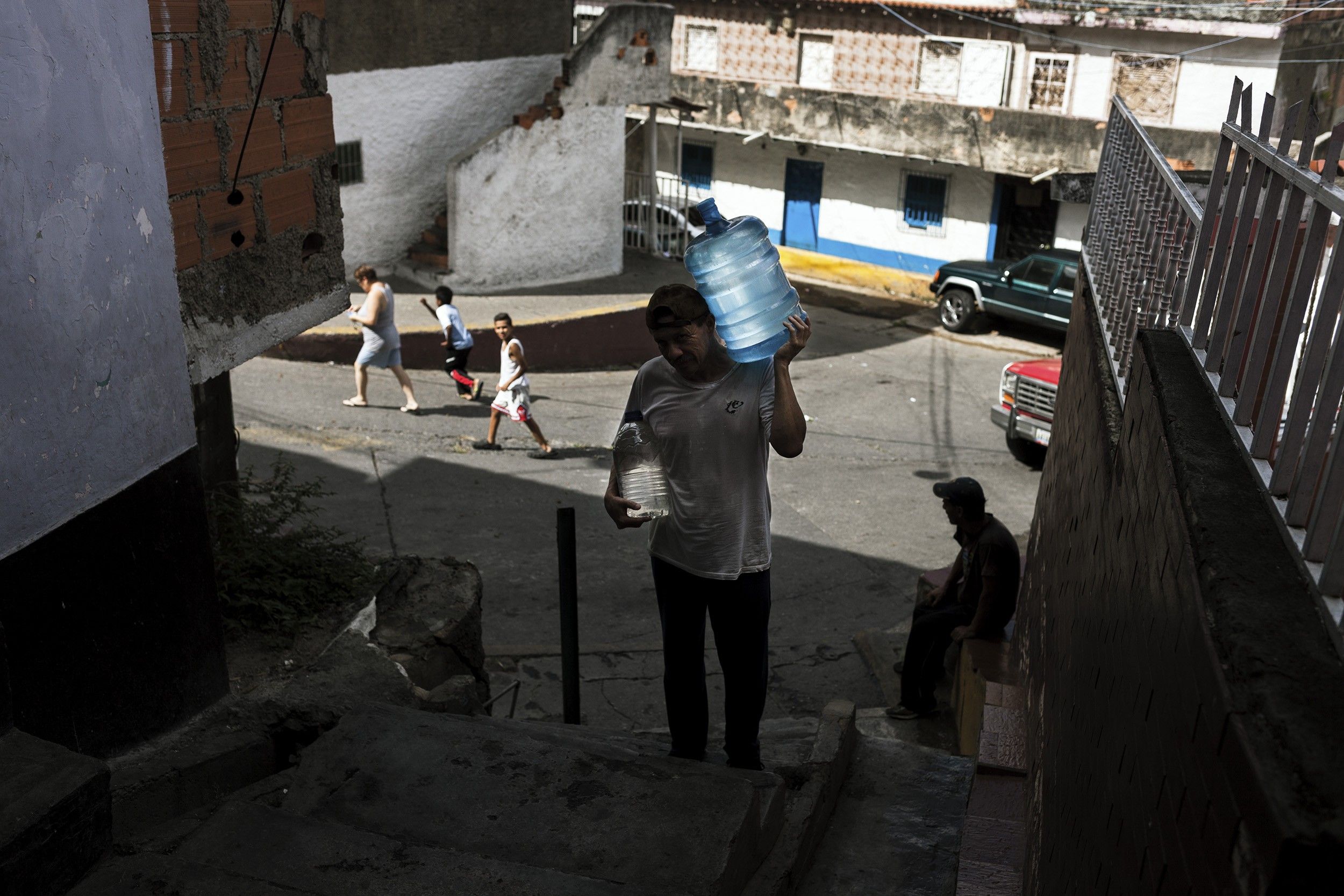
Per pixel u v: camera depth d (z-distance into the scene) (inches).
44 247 113.3
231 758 143.3
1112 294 182.7
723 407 126.4
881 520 433.7
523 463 463.2
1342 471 65.3
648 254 813.9
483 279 671.1
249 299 164.1
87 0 118.0
